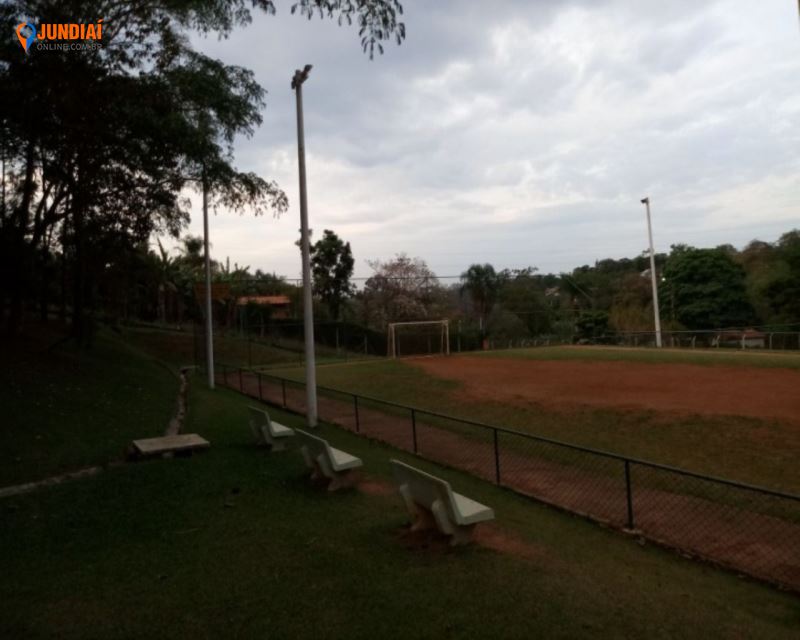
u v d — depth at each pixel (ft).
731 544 19.02
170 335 131.64
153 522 19.31
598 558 16.94
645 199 120.06
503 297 187.42
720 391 48.03
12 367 50.60
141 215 57.11
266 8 28.02
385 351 142.61
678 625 12.37
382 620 12.24
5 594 13.91
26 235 68.13
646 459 30.53
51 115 41.01
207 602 13.24
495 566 15.25
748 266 166.81
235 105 53.72
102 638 11.66
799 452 28.96
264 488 23.50
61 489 23.59
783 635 12.18
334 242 168.14
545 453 32.45
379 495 22.62
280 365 104.22
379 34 21.45
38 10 37.11
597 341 143.54
